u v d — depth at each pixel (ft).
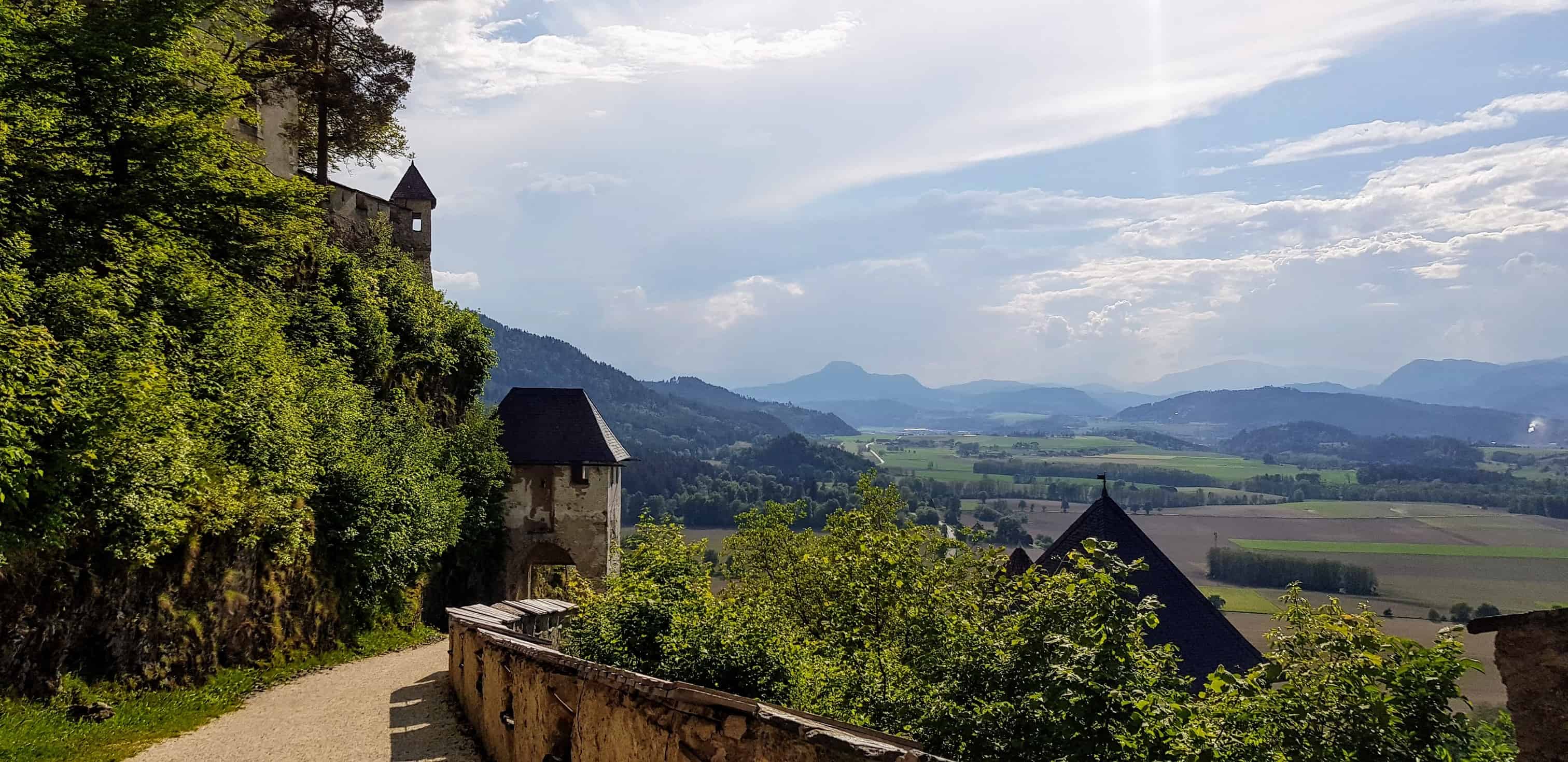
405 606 98.53
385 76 152.87
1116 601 37.70
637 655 46.83
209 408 69.72
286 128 139.54
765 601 59.31
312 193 110.73
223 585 66.59
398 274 135.85
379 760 44.88
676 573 53.16
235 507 67.67
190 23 74.95
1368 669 33.76
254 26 91.86
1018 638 38.58
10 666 49.16
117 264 66.44
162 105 73.77
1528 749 21.21
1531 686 21.29
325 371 97.50
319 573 81.00
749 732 20.85
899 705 42.14
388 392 122.52
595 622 50.75
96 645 54.85
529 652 37.91
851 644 57.06
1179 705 33.01
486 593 136.77
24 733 45.52
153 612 59.36
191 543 63.87
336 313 110.22
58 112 66.28
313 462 82.89
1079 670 34.32
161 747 48.01
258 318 87.15
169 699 57.16
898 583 58.54
